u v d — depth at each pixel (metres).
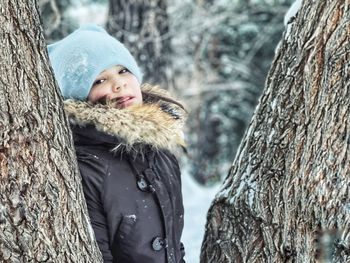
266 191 2.35
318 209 2.19
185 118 2.65
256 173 2.39
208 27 9.60
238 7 10.68
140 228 2.31
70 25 8.68
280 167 2.32
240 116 12.24
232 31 11.27
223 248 2.47
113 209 2.28
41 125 1.88
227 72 11.70
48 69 1.97
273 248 2.32
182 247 2.60
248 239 2.38
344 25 2.17
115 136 2.32
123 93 2.44
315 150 2.21
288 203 2.28
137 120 2.33
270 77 2.45
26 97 1.86
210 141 12.35
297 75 2.29
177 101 2.65
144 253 2.31
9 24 1.84
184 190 6.97
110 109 2.32
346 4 2.18
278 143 2.33
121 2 6.84
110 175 2.30
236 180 2.49
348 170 2.14
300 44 2.30
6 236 1.79
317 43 2.23
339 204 2.15
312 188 2.21
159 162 2.46
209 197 6.89
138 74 2.54
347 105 2.15
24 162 1.84
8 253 1.78
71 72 2.41
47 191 1.87
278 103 2.35
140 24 6.84
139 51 6.81
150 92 2.63
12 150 1.82
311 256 2.21
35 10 1.95
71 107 2.33
